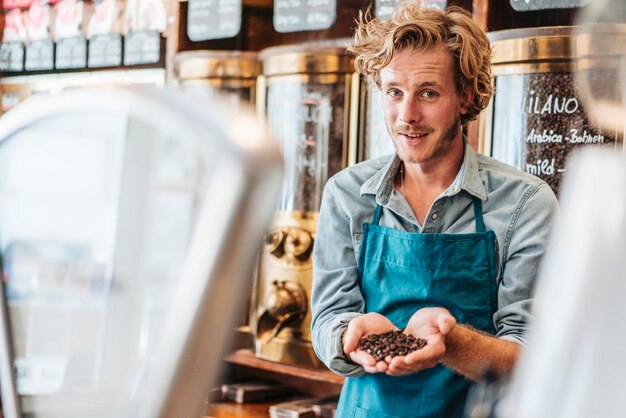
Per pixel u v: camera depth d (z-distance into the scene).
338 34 3.02
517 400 0.87
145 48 3.42
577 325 0.80
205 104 0.53
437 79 1.88
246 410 2.95
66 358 0.65
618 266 0.78
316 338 2.00
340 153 2.85
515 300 1.88
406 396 1.94
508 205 1.93
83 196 0.62
